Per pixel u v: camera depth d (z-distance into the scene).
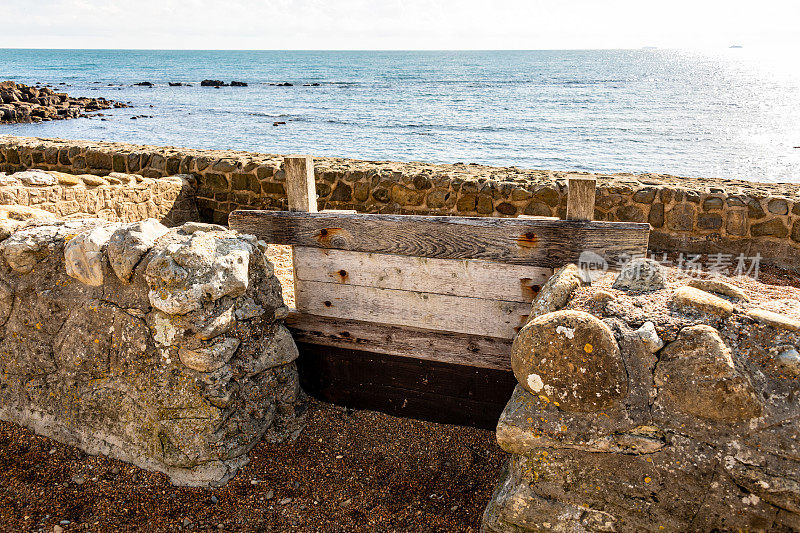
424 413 3.62
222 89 54.56
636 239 2.91
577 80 67.81
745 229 5.21
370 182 5.98
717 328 2.27
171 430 2.91
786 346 2.14
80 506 2.78
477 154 18.75
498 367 3.34
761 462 2.05
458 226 3.13
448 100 40.62
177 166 6.72
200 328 2.81
